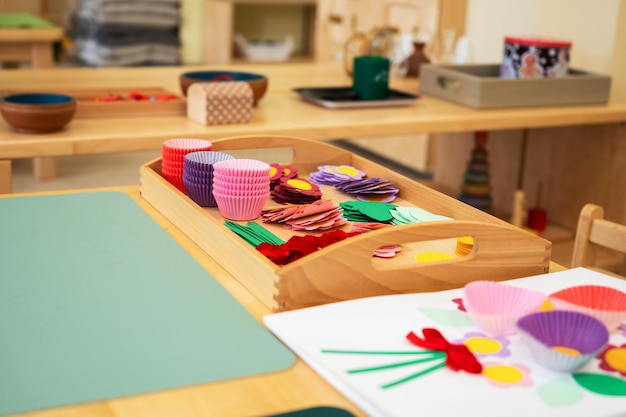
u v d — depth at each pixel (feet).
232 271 3.90
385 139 13.71
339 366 2.96
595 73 8.86
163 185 4.71
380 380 2.88
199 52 16.02
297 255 3.90
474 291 3.46
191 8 15.70
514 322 3.25
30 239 4.23
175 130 6.58
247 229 4.36
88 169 11.13
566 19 9.66
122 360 3.00
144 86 8.21
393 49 9.69
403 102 8.04
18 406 2.67
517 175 9.55
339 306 3.47
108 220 4.60
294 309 3.49
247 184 4.48
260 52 16.65
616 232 5.06
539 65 8.29
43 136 6.23
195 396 2.79
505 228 3.92
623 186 8.30
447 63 9.71
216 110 6.82
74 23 16.24
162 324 3.31
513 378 2.94
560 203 9.06
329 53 14.61
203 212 4.24
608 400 2.82
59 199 4.97
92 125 6.71
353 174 5.40
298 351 3.10
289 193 4.97
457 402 2.76
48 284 3.66
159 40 15.38
